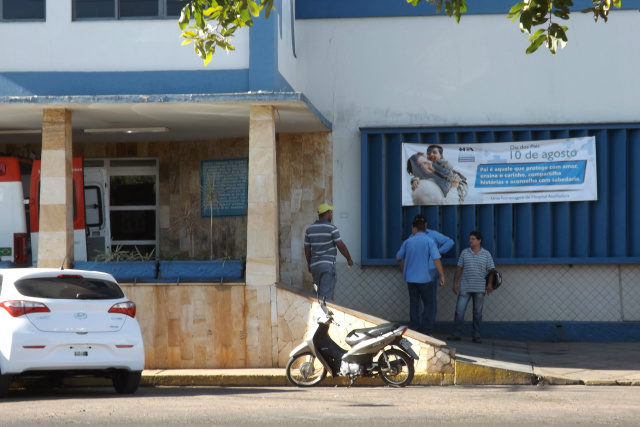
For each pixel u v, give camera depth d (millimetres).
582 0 16969
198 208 18203
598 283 16766
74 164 16203
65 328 10922
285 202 17344
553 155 16781
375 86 17281
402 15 17250
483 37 17172
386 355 12273
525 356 14453
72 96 13969
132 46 14836
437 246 16266
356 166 17234
